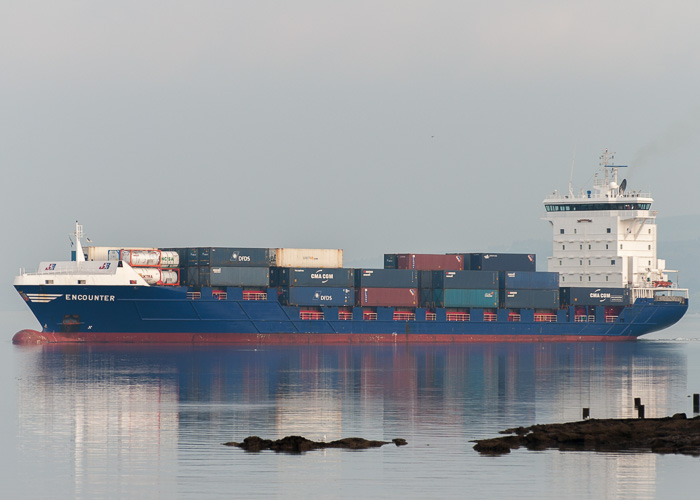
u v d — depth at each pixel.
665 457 148.88
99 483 135.62
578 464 144.88
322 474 139.88
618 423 170.88
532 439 159.25
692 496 129.38
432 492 131.50
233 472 141.00
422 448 156.88
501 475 139.38
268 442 159.12
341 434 170.12
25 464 146.12
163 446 158.50
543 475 139.12
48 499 128.75
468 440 163.75
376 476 139.00
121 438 165.50
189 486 134.00
